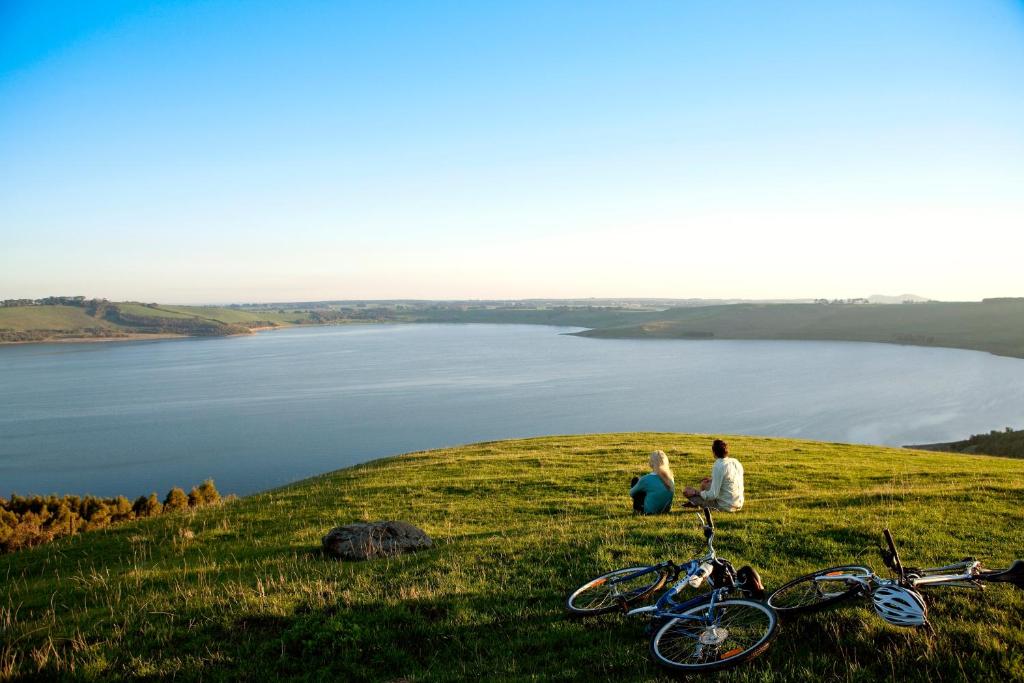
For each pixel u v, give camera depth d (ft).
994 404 474.49
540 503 63.41
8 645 30.35
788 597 26.84
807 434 380.37
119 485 308.60
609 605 27.99
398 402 529.45
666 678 22.93
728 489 38.99
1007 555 33.65
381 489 77.25
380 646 27.17
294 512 66.33
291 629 28.58
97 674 26.99
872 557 33.76
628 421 436.35
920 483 65.16
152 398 576.20
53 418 485.56
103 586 40.86
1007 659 22.31
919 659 22.84
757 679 22.61
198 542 55.26
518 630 27.66
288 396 573.74
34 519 99.60
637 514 50.08
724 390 577.02
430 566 36.24
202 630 30.22
